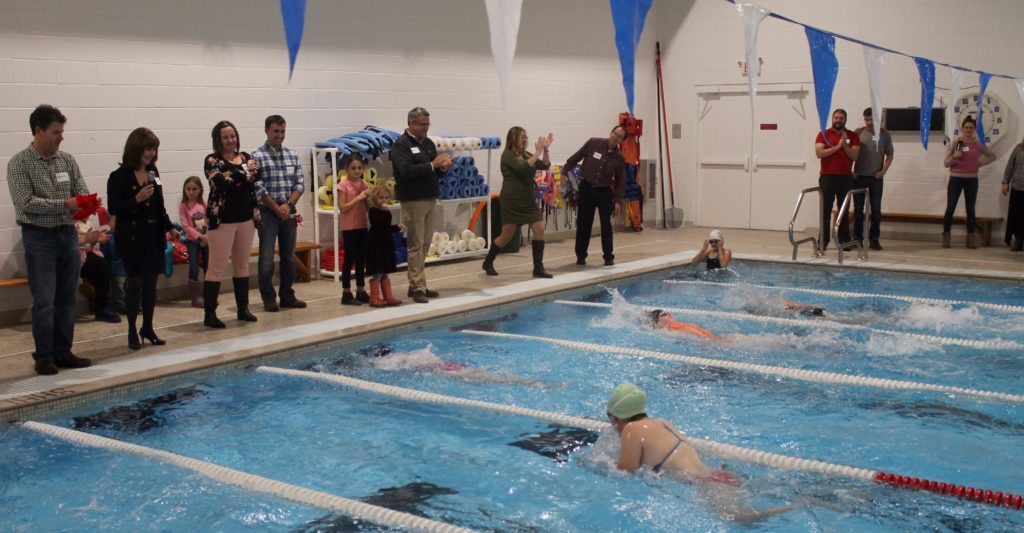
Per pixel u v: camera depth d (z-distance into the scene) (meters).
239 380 6.02
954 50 12.35
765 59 14.01
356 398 5.57
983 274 9.48
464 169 11.27
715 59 14.49
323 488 4.16
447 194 11.06
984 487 4.07
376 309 8.07
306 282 9.82
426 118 8.34
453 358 6.54
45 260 5.79
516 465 4.39
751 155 14.38
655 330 7.30
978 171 12.18
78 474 4.32
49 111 5.63
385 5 10.78
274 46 9.71
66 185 5.82
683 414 5.15
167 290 8.80
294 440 4.81
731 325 7.53
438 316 7.78
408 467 4.41
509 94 12.57
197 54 9.02
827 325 7.44
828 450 4.55
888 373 5.96
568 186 13.38
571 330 7.41
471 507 3.91
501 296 8.62
